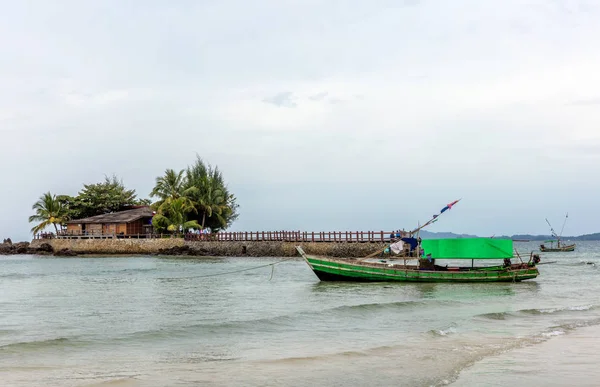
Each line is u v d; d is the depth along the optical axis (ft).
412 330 67.97
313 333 66.13
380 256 226.79
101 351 56.13
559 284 128.36
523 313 80.84
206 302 97.40
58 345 58.70
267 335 64.95
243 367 49.01
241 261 229.25
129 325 72.90
